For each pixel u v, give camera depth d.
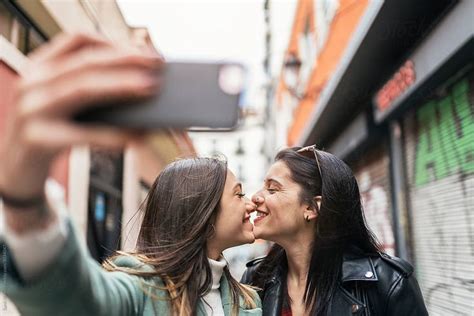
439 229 3.64
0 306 2.64
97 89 0.49
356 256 1.78
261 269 1.96
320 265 1.73
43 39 4.66
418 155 4.07
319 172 1.80
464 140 3.23
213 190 1.40
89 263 0.79
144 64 0.52
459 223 3.30
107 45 0.52
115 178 7.19
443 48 3.12
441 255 3.60
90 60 0.50
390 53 4.03
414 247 4.19
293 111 11.13
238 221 1.47
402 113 4.34
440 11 3.28
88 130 0.51
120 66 0.51
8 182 0.55
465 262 3.20
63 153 0.54
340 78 4.59
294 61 7.94
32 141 0.49
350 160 6.40
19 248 0.64
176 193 1.41
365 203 5.80
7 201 0.59
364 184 5.89
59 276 0.69
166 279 1.29
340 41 5.75
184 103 0.56
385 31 3.62
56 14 4.36
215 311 1.40
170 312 1.25
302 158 1.84
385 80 4.45
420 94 3.75
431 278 3.79
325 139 7.17
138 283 1.18
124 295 1.01
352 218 1.75
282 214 1.78
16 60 3.65
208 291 1.38
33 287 0.67
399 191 4.47
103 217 6.46
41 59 0.50
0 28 3.78
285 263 1.94
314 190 1.78
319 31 7.32
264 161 16.30
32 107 0.48
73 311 0.74
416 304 1.67
